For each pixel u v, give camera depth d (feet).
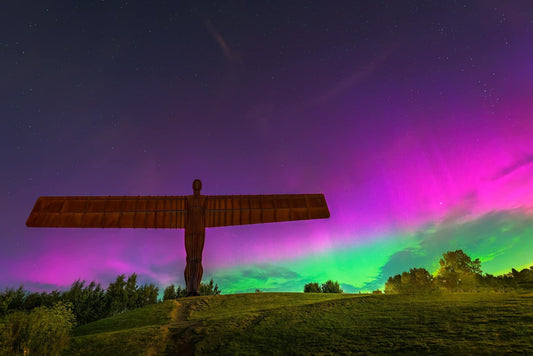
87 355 32.91
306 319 37.29
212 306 58.39
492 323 26.16
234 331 36.35
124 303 98.48
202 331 37.88
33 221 69.82
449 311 31.76
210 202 77.82
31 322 29.86
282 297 62.95
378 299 42.88
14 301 82.02
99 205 73.51
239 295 65.62
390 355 23.21
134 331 40.42
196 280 70.59
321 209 81.10
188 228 74.23
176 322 47.55
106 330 49.24
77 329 52.19
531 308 28.71
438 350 22.47
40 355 28.27
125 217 73.20
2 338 27.04
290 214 79.20
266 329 35.47
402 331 27.89
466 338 23.81
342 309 39.78
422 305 36.14
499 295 38.19
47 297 87.51
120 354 32.89
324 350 26.61
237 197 79.51
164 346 34.65
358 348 25.68
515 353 19.93
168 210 75.51
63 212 71.61
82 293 91.91
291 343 29.86
